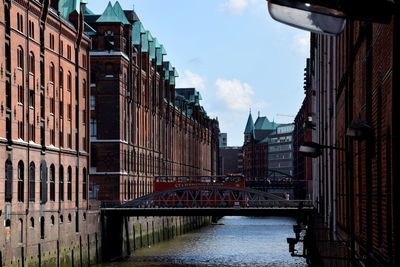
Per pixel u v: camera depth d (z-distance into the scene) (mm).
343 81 26156
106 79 80312
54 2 62875
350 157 20609
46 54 55094
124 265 62781
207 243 88438
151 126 101000
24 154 49438
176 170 125188
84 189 64688
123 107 82500
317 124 61938
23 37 49812
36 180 51656
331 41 37375
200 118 162250
